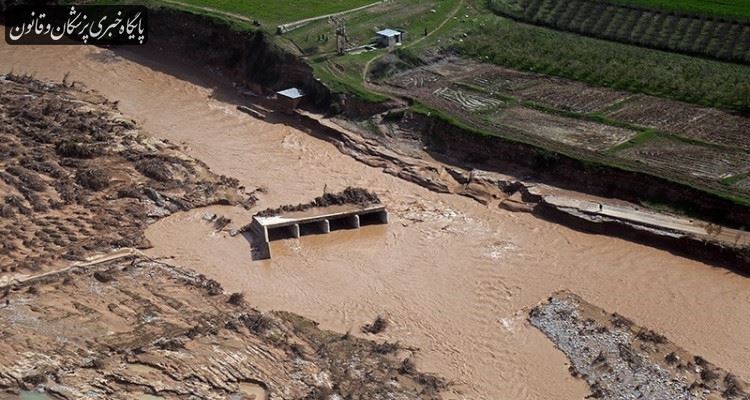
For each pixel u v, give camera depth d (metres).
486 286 59.66
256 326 54.34
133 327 54.06
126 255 61.44
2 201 66.25
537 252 63.16
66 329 53.72
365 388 49.41
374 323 55.75
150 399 48.72
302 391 49.19
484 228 66.06
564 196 67.88
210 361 51.25
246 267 61.47
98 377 50.00
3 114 78.44
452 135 74.44
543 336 54.78
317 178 72.56
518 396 50.19
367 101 79.06
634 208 65.88
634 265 61.34
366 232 65.75
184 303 56.66
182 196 68.62
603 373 51.44
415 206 68.88
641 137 72.62
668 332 54.94
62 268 59.47
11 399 48.62
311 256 62.94
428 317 56.69
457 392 50.28
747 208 62.31
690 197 64.75
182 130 80.12
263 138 79.00
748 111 76.44
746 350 53.41
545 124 75.19
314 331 54.62
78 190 68.19
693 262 61.31
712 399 49.19
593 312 56.75
